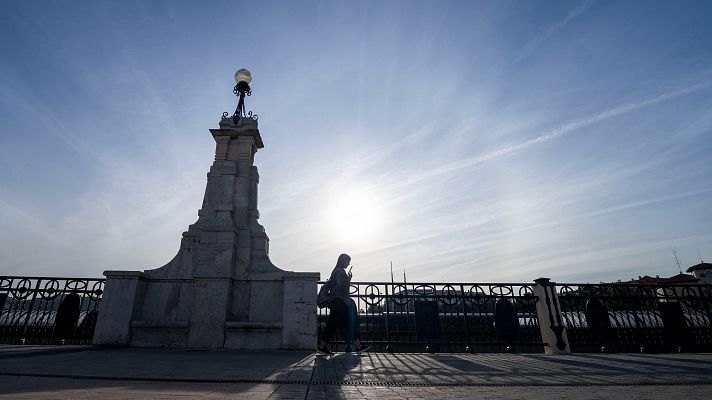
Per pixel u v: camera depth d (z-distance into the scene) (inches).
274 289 346.9
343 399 108.2
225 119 427.5
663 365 224.5
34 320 319.0
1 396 94.5
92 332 322.7
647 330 353.7
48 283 331.9
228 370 174.1
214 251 346.9
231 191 381.7
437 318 343.6
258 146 442.0
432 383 145.1
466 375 171.3
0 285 324.5
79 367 169.5
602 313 357.1
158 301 341.4
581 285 369.1
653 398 112.2
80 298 330.6
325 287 306.7
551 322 343.6
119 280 331.6
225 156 405.7
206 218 374.3
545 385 142.6
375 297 349.1
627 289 374.3
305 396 111.6
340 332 315.9
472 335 362.3
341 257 320.8
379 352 321.7
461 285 357.1
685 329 355.3
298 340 316.8
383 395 116.0
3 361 185.0
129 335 316.8
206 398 101.0
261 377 152.9
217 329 320.8
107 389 113.2
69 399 92.4
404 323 343.9
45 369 158.7
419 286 356.2
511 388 133.9
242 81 452.1
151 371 163.5
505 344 338.0
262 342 319.9
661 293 378.3
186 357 236.8
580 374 179.0
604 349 343.0
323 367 195.5
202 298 331.0
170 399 97.8
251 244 365.7
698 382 152.6
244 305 342.0
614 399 109.8
